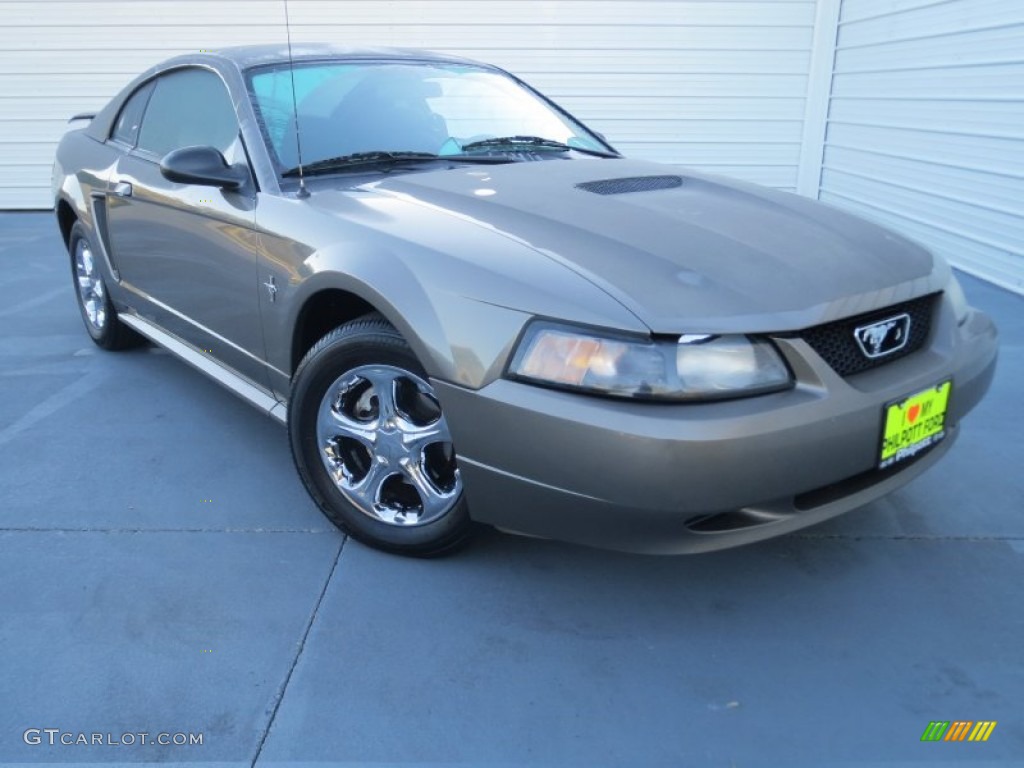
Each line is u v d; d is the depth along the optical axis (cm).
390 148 298
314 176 279
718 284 199
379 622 222
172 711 191
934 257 253
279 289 260
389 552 252
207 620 222
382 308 220
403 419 237
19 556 251
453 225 230
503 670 205
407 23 810
